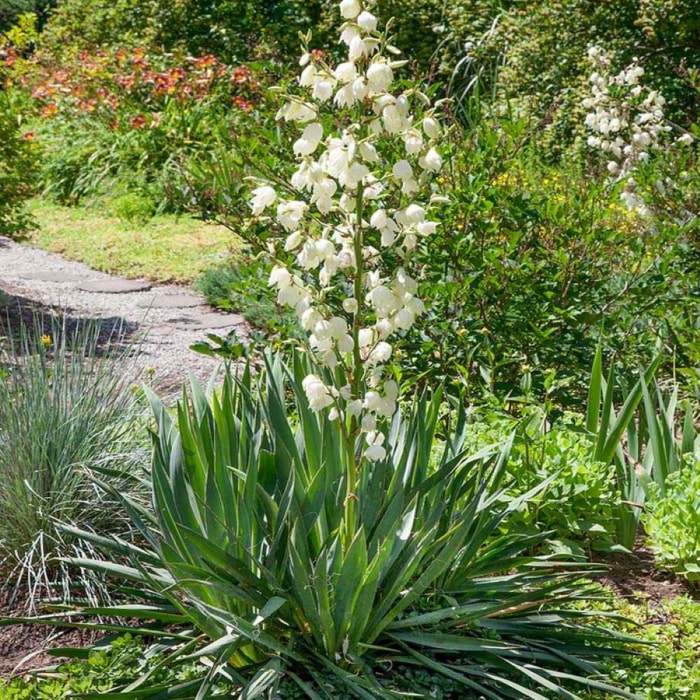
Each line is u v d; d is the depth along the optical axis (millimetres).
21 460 4117
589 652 3506
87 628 3777
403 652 3346
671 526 4195
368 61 2768
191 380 3988
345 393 3021
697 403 6055
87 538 3592
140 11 19391
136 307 9180
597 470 4426
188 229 12359
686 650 3662
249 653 3307
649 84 12352
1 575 4102
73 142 14758
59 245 11570
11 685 3293
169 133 14000
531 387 5410
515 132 5812
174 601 3285
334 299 5309
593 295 5961
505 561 3723
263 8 18359
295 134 5891
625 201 7426
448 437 3803
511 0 15516
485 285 5430
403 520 3412
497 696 3186
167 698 3135
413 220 2850
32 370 4520
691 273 6594
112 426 4500
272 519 3301
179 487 3371
